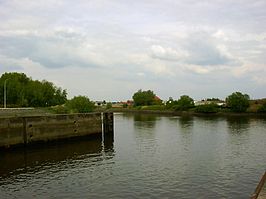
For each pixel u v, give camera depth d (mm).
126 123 114375
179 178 33625
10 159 46156
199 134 74500
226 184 31297
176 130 85000
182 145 57188
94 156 47938
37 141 58438
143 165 40375
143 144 59219
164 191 29109
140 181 32594
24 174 36719
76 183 32375
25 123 55781
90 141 67250
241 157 45281
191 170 37219
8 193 29406
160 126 98938
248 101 167750
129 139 67438
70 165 41406
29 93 135250
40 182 33062
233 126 95562
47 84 151750
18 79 142875
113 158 45781
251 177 33938
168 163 41375
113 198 27391
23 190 30281
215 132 78500
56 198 27750
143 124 108188
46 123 60406
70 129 66062
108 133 76500
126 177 34312
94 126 72688
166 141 62812
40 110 90938
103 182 32500
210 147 54531
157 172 36375
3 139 51500
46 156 48625
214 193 28500
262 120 123000
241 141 61719
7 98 129125
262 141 61594
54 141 62312
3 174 36812
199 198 27141
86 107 101688
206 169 37750
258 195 15922
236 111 164000
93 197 27750
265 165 39844
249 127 91750
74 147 58312
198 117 148625
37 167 40469
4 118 51719
